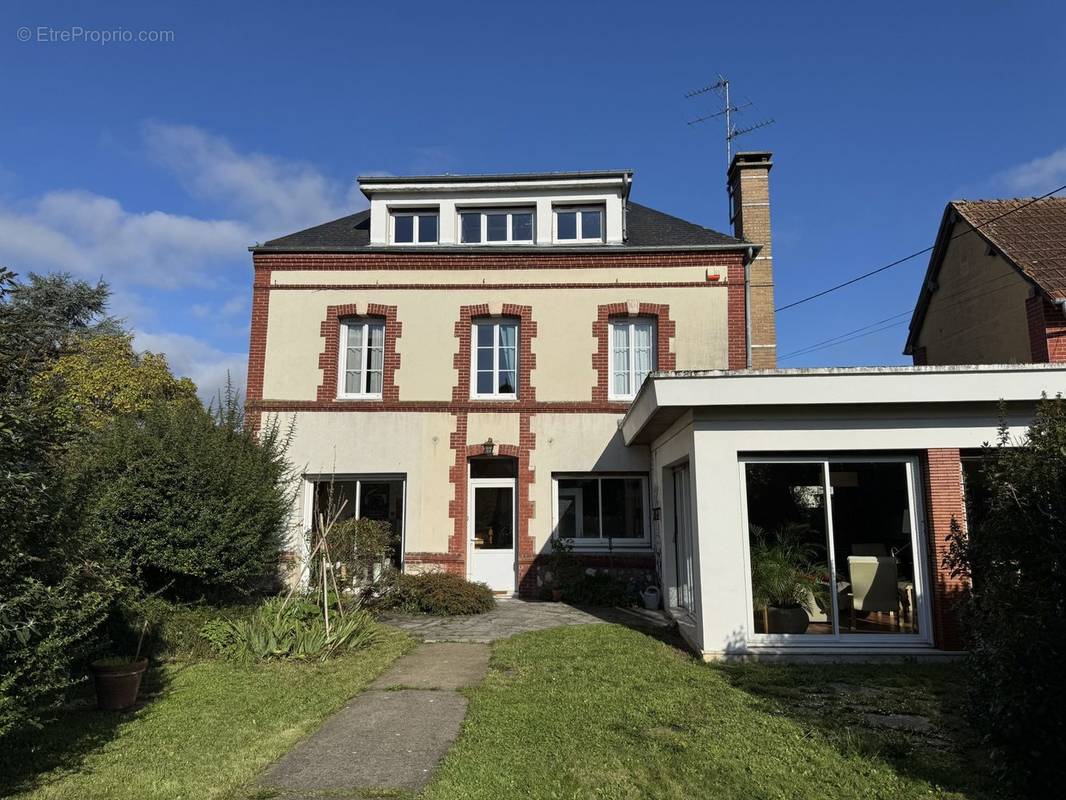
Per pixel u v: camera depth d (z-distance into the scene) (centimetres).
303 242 1611
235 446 1072
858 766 514
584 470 1466
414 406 1498
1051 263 1370
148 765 531
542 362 1505
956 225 1652
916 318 1878
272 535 1105
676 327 1497
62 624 502
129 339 2331
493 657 891
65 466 564
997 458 564
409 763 530
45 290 3164
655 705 666
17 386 522
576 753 539
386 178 1588
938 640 862
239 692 731
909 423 894
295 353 1527
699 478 905
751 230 1762
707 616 877
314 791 482
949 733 590
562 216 1628
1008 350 1436
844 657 859
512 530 1494
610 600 1371
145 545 909
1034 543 492
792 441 902
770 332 1708
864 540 895
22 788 488
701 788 477
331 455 1492
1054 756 435
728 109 1917
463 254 1537
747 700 686
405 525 1468
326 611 915
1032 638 445
